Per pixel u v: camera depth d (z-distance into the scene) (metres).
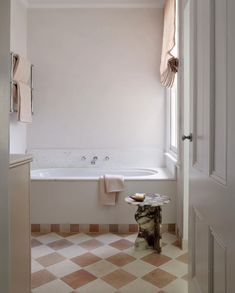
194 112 1.48
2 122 0.89
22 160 1.55
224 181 0.97
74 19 3.93
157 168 3.89
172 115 3.71
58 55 3.95
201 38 1.32
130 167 3.97
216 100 1.09
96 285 2.02
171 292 1.93
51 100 3.98
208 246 1.17
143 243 2.62
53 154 4.00
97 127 4.00
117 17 3.92
